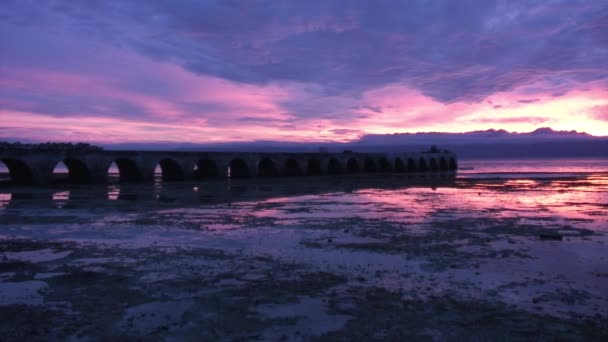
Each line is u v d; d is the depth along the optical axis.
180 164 58.00
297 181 61.00
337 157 87.50
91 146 56.88
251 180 62.38
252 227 21.38
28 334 9.09
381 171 103.38
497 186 51.62
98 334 9.09
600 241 18.19
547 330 9.22
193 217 24.67
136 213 26.19
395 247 16.95
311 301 10.94
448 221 23.41
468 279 12.76
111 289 11.86
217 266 14.13
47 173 47.09
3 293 11.56
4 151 42.72
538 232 20.23
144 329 9.32
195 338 8.90
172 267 14.01
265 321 9.72
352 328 9.33
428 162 119.25
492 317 9.91
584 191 44.00
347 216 25.22
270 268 13.91
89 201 32.50
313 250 16.42
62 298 11.19
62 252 16.03
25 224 22.08
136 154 53.69
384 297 11.20
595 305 10.66
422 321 9.69
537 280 12.65
